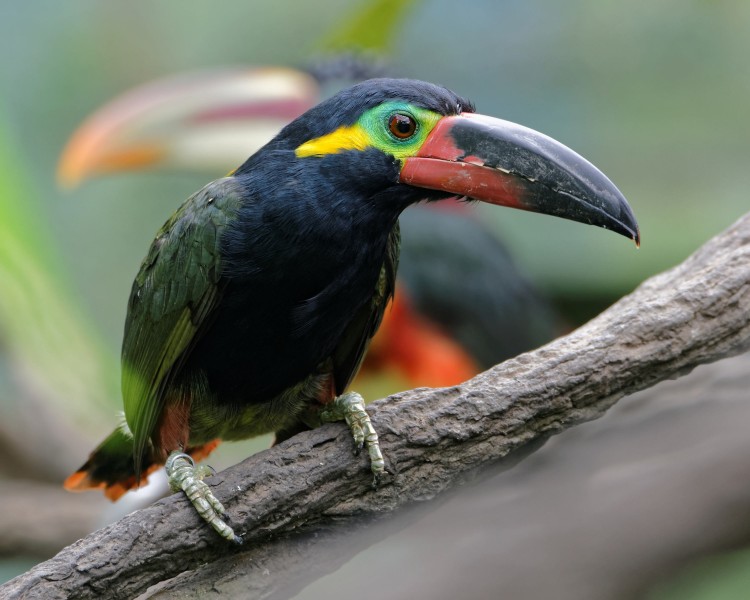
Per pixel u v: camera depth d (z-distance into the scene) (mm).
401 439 9023
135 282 10555
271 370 10039
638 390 9305
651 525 5426
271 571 8875
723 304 9344
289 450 9016
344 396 9273
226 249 9664
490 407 9055
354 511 9047
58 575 8297
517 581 5590
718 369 9180
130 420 10266
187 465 9297
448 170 9664
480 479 9211
